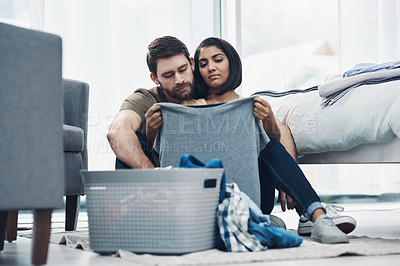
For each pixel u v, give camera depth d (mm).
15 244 2172
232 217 1693
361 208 4184
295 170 2057
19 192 1391
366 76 2432
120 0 3848
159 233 1624
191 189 1613
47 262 1559
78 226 3125
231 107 1981
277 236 1735
